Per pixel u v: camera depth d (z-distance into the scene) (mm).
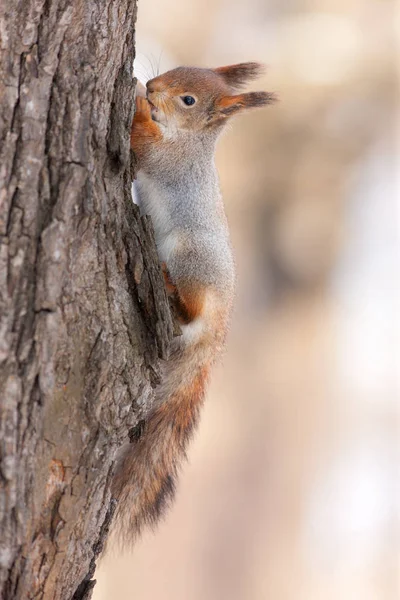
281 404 14477
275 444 14453
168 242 7375
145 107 7355
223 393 14492
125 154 5559
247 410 14453
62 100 5211
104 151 5430
